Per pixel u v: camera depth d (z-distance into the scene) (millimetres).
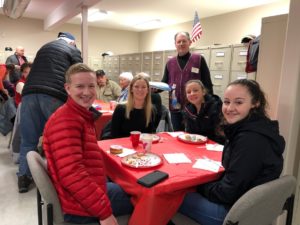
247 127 1233
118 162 1478
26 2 3898
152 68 5340
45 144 1177
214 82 3986
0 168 3045
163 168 1408
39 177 1129
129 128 2266
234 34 5035
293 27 1608
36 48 6793
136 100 2213
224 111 1367
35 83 2367
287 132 1697
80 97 1200
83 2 3918
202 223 1316
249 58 2389
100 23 6820
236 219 1000
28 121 2424
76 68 1230
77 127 1157
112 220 1159
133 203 1333
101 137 2512
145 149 1637
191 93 2254
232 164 1225
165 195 1232
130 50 8102
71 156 1104
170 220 1355
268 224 1232
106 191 1336
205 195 1370
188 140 1937
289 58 1646
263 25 1860
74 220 1208
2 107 3693
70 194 1153
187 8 4879
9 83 4613
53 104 2352
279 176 1248
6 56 6215
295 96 1645
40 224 1371
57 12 5379
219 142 2143
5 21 6340
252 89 1294
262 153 1179
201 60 2918
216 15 5375
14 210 2188
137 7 4922
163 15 5570
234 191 1209
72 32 7230
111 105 3518
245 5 4551
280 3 4184
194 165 1461
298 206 1804
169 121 2689
